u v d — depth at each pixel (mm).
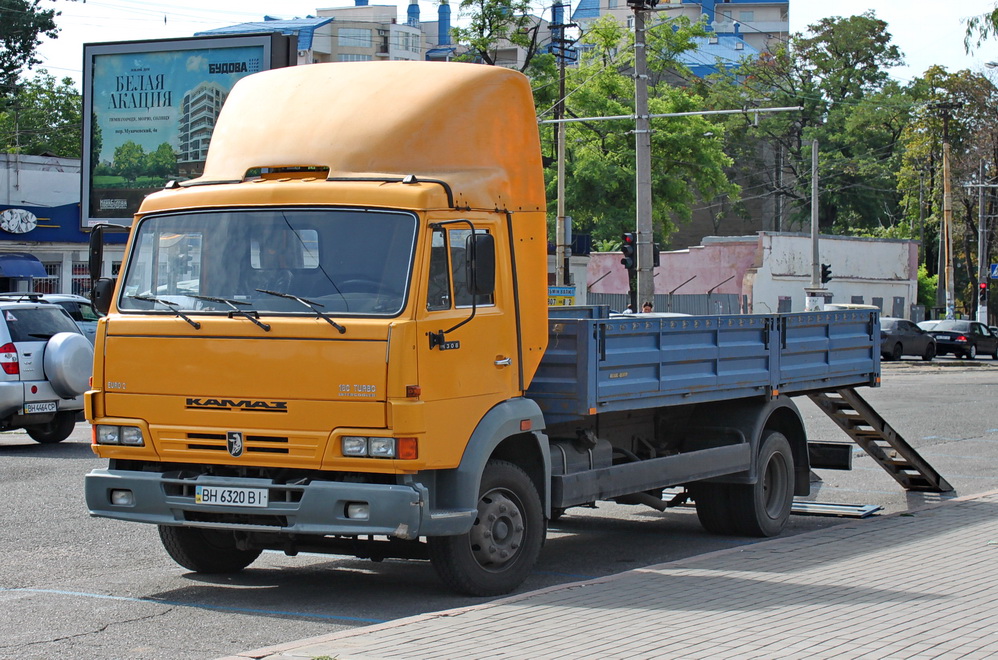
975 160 65750
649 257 26047
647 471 9555
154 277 7992
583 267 43094
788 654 6082
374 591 8305
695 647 6223
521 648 6176
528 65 49250
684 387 9828
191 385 7664
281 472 7562
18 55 55406
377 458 7285
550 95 49594
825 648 6215
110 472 7898
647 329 9352
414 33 109625
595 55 52344
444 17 115625
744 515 10898
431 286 7543
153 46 30422
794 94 78250
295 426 7414
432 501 7555
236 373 7547
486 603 7398
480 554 7977
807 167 77562
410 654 6020
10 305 15812
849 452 12570
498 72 8602
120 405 7891
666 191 50781
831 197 78125
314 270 7609
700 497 11062
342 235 7621
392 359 7266
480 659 5934
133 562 9297
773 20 126875
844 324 12398
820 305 47938
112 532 10500
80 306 23828
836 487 14531
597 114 50062
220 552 8875
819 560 9094
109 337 7949
